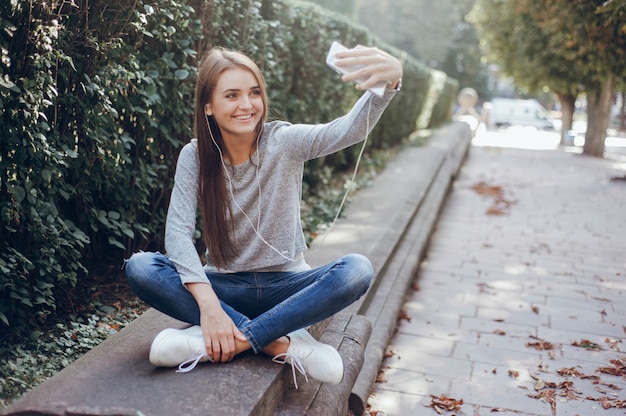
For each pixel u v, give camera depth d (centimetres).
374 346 342
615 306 462
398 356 365
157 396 193
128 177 342
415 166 948
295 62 607
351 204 641
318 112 697
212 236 233
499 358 365
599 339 396
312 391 240
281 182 231
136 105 334
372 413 296
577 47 1170
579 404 309
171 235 225
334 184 754
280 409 222
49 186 276
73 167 302
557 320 430
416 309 448
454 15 3838
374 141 1050
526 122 3269
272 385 210
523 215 806
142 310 330
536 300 472
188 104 375
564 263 580
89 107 296
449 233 696
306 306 219
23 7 242
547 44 1484
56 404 187
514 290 496
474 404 309
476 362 359
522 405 308
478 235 689
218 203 231
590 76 1498
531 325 419
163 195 387
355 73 218
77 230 298
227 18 416
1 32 235
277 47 531
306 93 645
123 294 347
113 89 302
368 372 312
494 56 1755
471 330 409
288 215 235
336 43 224
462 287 501
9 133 249
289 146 231
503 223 755
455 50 4369
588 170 1298
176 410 185
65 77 279
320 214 580
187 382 203
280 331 219
